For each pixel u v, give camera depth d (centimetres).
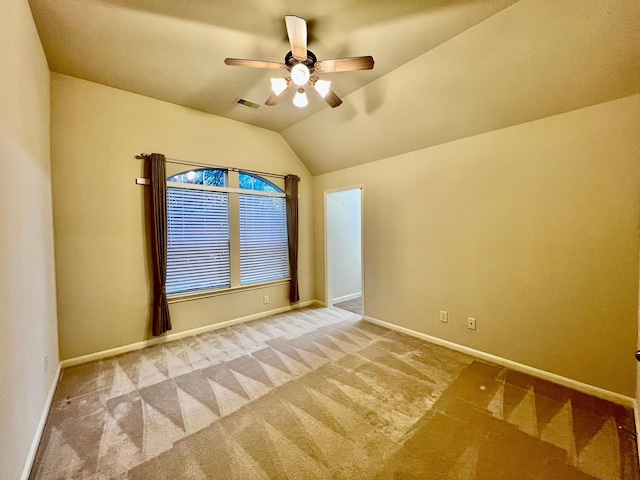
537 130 229
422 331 321
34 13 184
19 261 151
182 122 327
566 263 218
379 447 160
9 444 126
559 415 186
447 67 228
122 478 141
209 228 356
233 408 197
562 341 222
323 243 457
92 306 275
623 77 181
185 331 333
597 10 160
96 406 201
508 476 141
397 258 344
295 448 160
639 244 188
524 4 173
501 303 255
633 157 189
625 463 148
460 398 206
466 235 278
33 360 168
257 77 266
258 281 405
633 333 192
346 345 305
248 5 178
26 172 170
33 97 190
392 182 347
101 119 279
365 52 225
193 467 147
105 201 282
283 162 427
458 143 281
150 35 208
